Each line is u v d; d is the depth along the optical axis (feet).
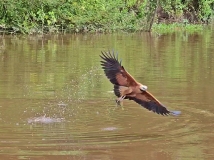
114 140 40.40
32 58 85.46
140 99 37.42
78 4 135.03
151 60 85.35
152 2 143.43
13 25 125.59
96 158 36.22
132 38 121.39
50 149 37.96
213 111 50.52
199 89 61.46
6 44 104.99
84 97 56.65
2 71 72.59
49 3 129.80
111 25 137.28
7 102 53.98
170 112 37.78
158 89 61.26
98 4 136.98
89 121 46.39
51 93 58.80
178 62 83.46
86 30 134.62
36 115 48.67
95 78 68.54
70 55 89.61
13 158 35.86
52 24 130.62
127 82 36.68
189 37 126.62
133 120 46.83
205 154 37.35
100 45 104.78
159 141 40.29
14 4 124.57
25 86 62.39
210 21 179.93
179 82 65.98
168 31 144.25
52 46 102.53
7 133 42.06
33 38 118.11
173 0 166.81
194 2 174.29
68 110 50.67
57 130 43.16
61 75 70.33
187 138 41.27
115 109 51.16
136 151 37.91
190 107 52.08
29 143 39.29
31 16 127.54
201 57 89.45
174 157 36.68
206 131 43.32
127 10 144.97
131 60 84.99
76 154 36.88
